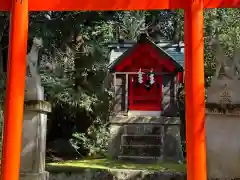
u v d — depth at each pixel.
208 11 10.82
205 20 10.71
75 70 10.18
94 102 10.70
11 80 4.71
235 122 6.23
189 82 4.69
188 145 4.65
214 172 6.18
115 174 7.18
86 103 10.44
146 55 10.36
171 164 8.91
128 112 10.62
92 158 10.84
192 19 4.70
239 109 6.11
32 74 6.44
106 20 11.24
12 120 4.65
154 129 10.27
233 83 6.25
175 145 10.02
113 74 10.56
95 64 10.48
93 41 10.77
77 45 9.98
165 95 10.37
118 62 10.28
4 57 8.76
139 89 10.77
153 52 10.19
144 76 10.62
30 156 6.27
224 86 6.27
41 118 6.45
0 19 8.32
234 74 6.30
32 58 6.50
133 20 16.08
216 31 10.19
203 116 4.60
